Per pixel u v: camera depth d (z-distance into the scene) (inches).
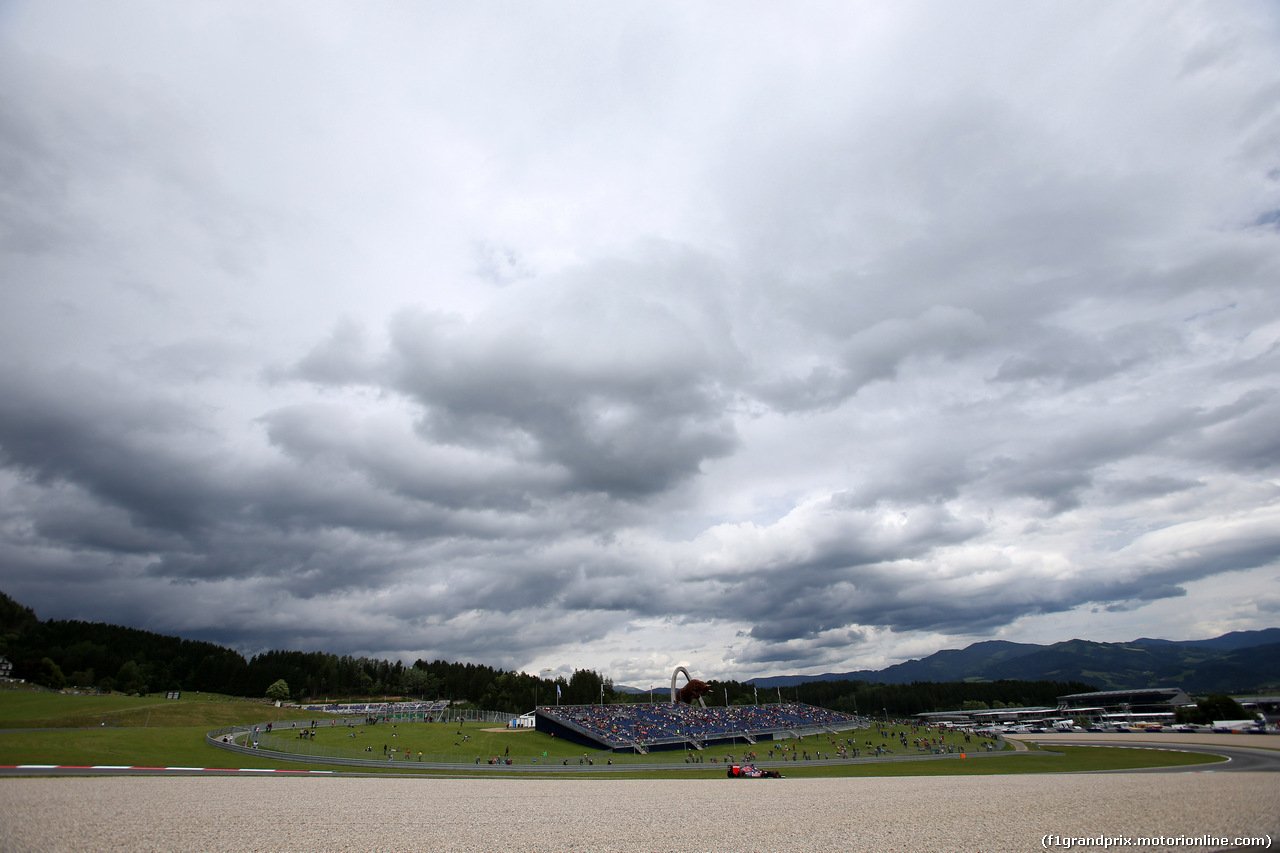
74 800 1146.0
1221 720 5580.7
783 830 970.1
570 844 856.9
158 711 4306.1
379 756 3068.4
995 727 6973.4
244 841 828.6
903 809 1220.5
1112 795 1408.7
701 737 4456.2
